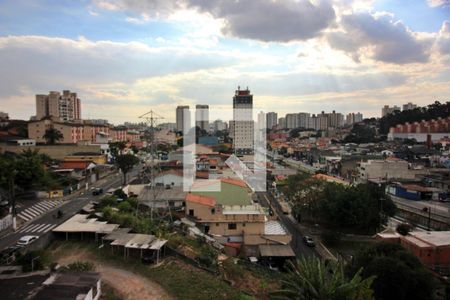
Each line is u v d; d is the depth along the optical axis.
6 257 21.95
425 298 20.53
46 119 87.94
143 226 28.70
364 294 15.58
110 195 42.62
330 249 36.75
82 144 80.56
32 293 16.08
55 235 27.14
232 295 19.41
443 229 39.72
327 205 41.12
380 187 45.72
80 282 17.41
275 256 31.05
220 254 29.17
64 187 50.03
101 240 26.19
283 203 53.28
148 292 19.00
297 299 15.69
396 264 21.08
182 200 39.47
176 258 23.62
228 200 40.34
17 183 42.97
